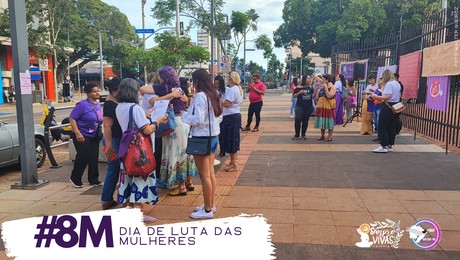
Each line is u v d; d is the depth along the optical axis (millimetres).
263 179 6422
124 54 52406
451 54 8328
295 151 8805
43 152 8336
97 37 48688
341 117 13453
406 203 5121
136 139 4391
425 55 9859
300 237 4137
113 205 5305
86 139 6207
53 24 35781
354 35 30641
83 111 6160
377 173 6668
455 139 9773
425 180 6191
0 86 31672
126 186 4664
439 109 9219
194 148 4594
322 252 3803
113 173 5145
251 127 13336
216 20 24422
